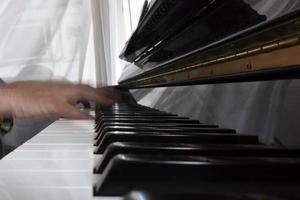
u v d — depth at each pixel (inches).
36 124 44.4
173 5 13.1
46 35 50.9
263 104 9.6
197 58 12.0
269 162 4.8
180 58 13.6
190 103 16.7
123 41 50.4
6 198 5.0
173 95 19.4
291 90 8.1
